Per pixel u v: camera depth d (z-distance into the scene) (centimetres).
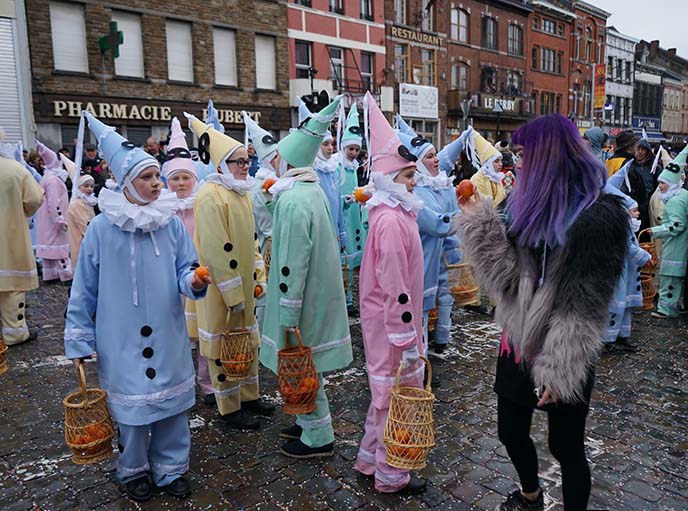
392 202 292
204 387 447
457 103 2797
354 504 309
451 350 568
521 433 264
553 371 218
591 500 312
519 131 236
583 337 212
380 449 311
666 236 639
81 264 295
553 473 338
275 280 338
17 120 1380
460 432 394
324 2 2136
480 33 3012
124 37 1603
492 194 681
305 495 319
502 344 261
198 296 304
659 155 809
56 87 1463
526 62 3397
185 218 453
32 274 589
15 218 570
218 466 353
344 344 342
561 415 241
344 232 685
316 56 2131
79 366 288
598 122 4266
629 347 561
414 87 2566
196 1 1731
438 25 2706
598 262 211
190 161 460
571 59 3862
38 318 705
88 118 321
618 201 223
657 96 5288
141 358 298
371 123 309
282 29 1988
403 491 319
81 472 348
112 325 296
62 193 889
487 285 241
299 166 340
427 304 448
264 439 388
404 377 300
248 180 399
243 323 405
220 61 1842
